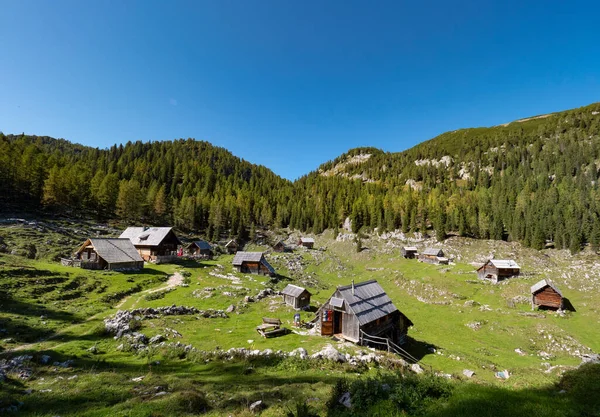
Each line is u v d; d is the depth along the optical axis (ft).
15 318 101.96
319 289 285.23
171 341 96.17
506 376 97.40
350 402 53.31
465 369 111.24
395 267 372.38
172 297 164.55
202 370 77.05
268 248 479.00
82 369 70.79
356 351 97.04
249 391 61.52
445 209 510.17
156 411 49.55
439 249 386.32
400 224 520.42
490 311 222.89
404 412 47.70
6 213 320.29
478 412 46.21
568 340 168.14
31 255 223.10
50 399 53.57
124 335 96.17
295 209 644.69
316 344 102.12
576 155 582.76
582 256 336.90
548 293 218.38
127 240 233.76
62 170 401.49
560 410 46.88
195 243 361.92
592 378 60.85
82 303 131.85
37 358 72.43
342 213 595.06
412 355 129.80
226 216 555.69
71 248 262.88
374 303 132.77
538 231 386.32
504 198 511.81
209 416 49.75
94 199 426.51
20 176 370.12
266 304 168.14
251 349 94.89
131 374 69.56
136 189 472.85
